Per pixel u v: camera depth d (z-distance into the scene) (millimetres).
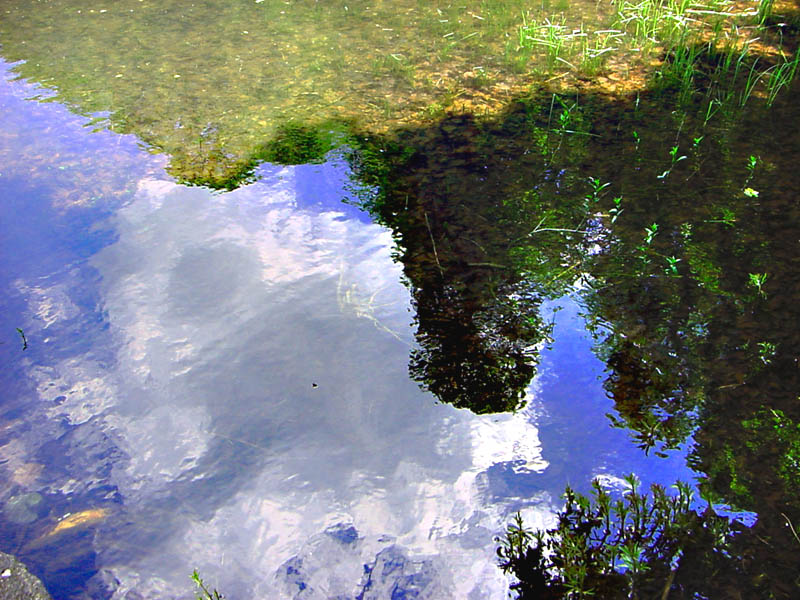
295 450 2789
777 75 5598
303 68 6441
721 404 2883
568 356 3174
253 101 5809
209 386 3094
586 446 2744
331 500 2586
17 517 2547
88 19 8102
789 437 2717
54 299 3605
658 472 2611
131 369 3188
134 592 2287
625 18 7078
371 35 7191
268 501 2588
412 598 2242
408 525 2486
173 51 6969
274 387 3080
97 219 4262
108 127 5441
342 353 3248
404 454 2758
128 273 3783
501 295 3562
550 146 4949
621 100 5570
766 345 3154
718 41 6484
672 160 4664
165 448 2805
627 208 4211
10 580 2322
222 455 2773
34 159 4977
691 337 3230
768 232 3898
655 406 2898
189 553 2412
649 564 2297
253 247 3988
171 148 5094
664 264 3715
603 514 2467
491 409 2938
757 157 4633
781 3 7180
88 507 2576
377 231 4109
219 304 3568
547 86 5887
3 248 4008
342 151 4996
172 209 4352
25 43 7395
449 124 5336
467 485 2619
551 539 2408
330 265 3840
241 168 4797
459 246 3949
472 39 6953
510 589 2252
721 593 2195
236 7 8289
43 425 2914
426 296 3582
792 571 2248
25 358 3246
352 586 2291
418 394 3025
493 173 4648
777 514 2436
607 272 3686
